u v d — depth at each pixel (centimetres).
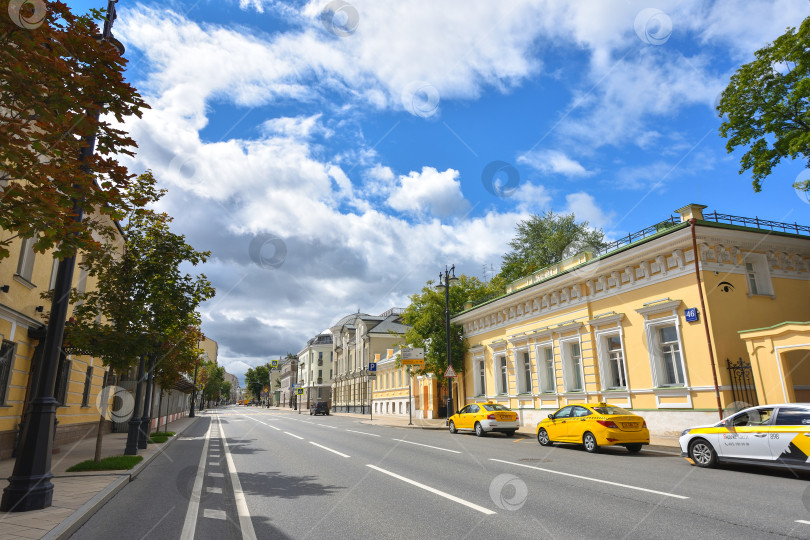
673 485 832
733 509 654
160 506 719
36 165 458
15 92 439
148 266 1137
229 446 1662
